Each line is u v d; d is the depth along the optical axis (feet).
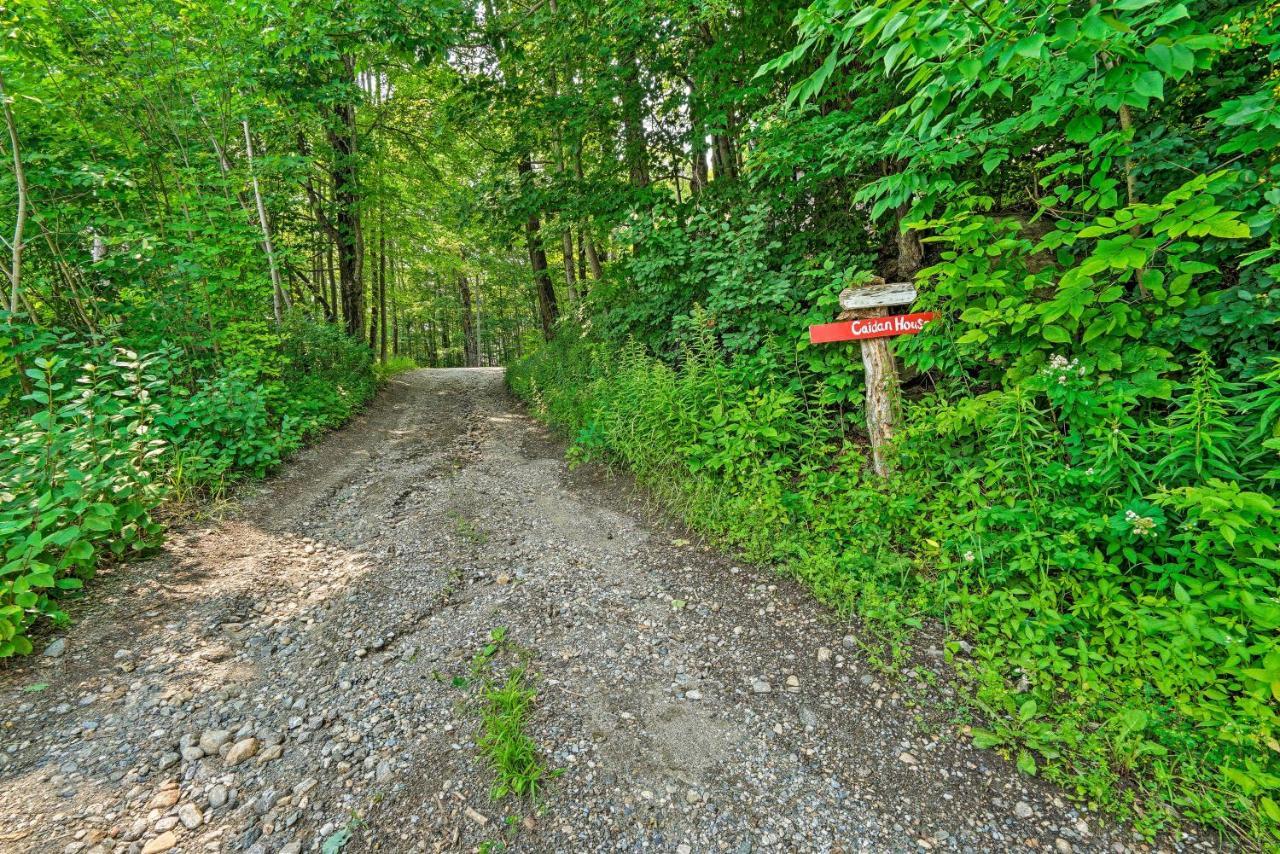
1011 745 6.97
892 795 6.52
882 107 16.03
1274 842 5.54
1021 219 15.52
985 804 6.32
